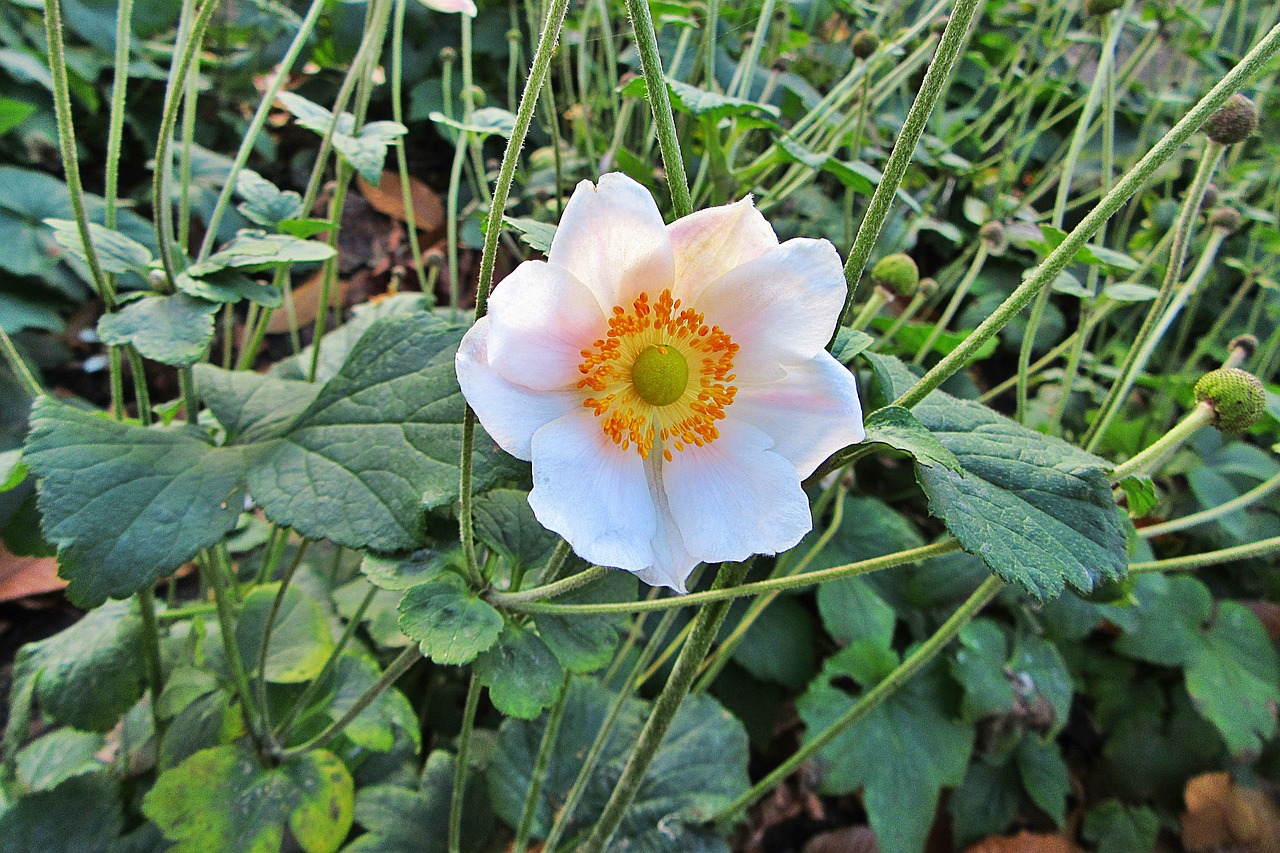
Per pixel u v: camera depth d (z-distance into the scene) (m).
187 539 0.17
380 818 0.25
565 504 0.14
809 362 0.14
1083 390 0.38
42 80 0.45
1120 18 0.25
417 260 0.32
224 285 0.19
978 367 0.46
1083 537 0.15
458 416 0.18
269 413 0.20
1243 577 0.40
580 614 0.18
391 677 0.20
